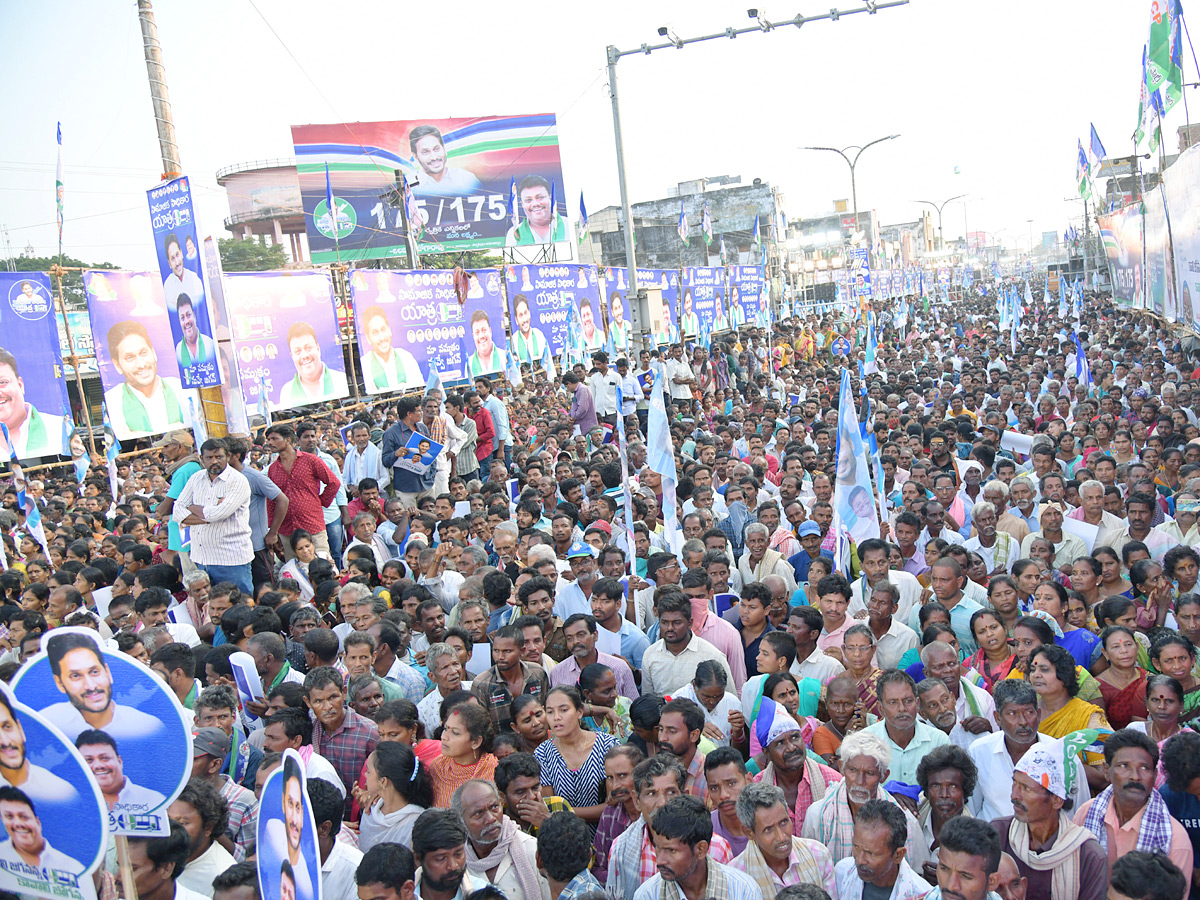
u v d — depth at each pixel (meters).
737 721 5.46
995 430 13.41
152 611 7.41
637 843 4.30
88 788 2.75
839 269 63.72
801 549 8.45
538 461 11.41
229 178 42.25
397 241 36.59
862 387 14.19
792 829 4.34
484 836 4.19
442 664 5.93
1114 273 33.16
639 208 59.09
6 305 13.45
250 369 14.83
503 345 20.66
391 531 10.20
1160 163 17.77
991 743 4.71
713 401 19.38
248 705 6.02
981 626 6.05
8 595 9.07
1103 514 8.35
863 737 4.42
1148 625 6.75
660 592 7.12
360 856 4.30
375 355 17.09
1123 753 4.04
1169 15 14.95
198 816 4.18
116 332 14.23
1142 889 3.27
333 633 6.60
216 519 8.41
